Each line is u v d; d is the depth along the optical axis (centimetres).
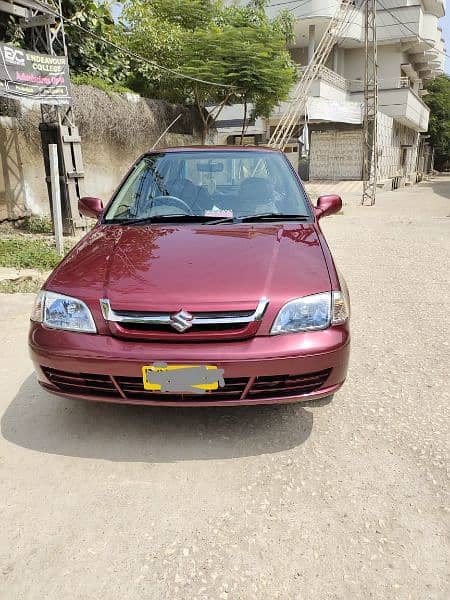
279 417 308
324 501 238
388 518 228
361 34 2762
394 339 434
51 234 895
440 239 969
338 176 2608
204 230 329
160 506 236
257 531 221
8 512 232
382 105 2755
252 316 253
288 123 2206
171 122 1420
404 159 3491
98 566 203
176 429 295
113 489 247
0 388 350
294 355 252
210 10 1656
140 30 1379
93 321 260
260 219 352
